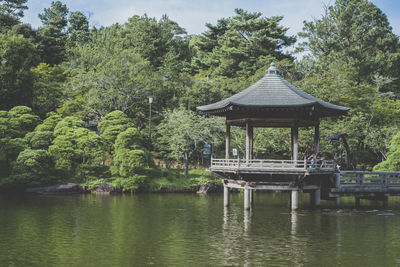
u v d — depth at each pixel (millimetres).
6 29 63125
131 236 18953
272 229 20438
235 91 51250
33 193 34656
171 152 42312
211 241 17906
